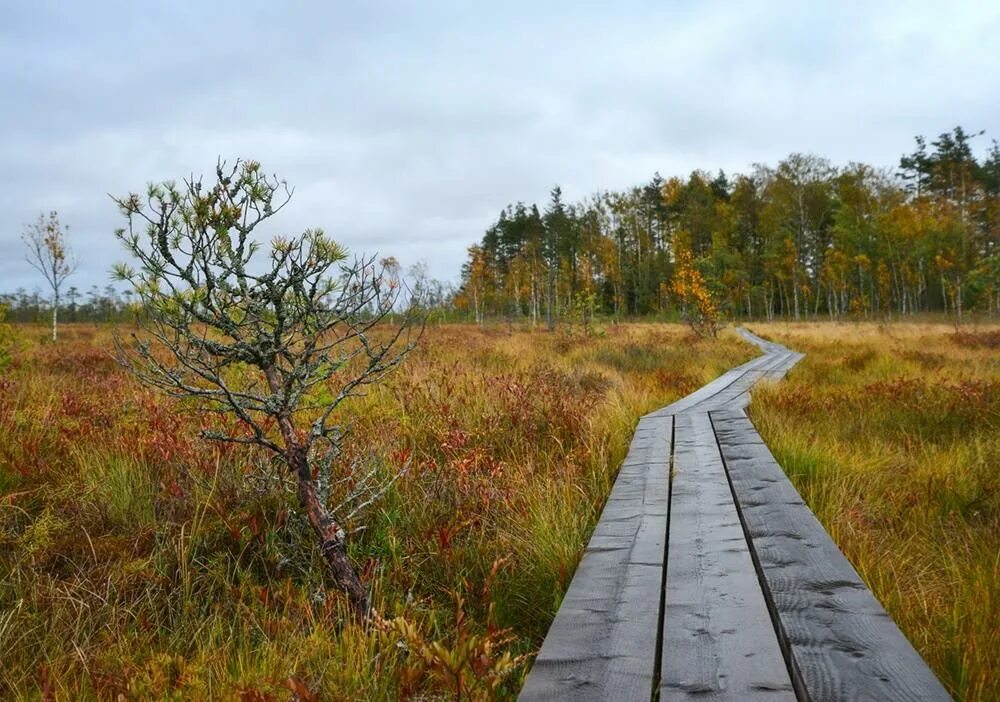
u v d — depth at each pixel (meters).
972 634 2.36
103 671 2.42
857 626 2.08
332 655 2.48
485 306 57.38
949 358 13.84
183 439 4.60
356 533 3.70
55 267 22.67
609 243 63.19
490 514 4.04
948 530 4.01
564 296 53.94
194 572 3.26
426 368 9.33
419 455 5.07
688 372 13.09
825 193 62.06
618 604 2.40
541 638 2.91
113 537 3.49
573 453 5.09
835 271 57.47
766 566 2.64
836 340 22.62
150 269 2.78
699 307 26.34
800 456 5.23
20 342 8.58
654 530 3.28
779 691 1.76
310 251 2.95
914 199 59.53
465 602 3.11
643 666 1.94
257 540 3.52
